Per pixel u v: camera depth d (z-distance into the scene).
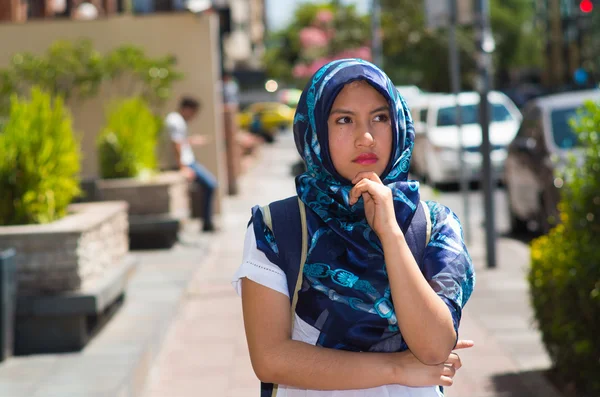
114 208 7.57
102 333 6.78
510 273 9.42
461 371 6.00
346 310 2.18
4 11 14.56
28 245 6.29
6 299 6.06
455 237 2.27
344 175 2.25
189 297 8.97
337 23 35.47
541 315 5.50
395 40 38.81
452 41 11.39
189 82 14.26
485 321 7.39
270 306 2.21
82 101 13.96
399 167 2.27
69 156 6.91
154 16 14.09
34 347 6.33
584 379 5.10
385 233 2.12
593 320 4.75
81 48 13.84
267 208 2.29
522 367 5.99
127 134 11.56
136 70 13.88
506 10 51.41
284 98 56.81
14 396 5.21
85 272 6.47
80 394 5.18
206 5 14.02
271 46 85.31
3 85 13.72
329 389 2.18
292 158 32.38
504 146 17.53
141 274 9.55
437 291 2.20
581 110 5.00
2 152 6.60
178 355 6.77
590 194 4.78
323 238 2.21
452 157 17.38
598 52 34.38
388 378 2.17
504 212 14.93
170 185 11.34
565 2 44.84
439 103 18.66
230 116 19.20
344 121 2.24
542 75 52.31
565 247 4.98
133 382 5.64
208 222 13.25
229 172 19.36
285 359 2.17
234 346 6.95
